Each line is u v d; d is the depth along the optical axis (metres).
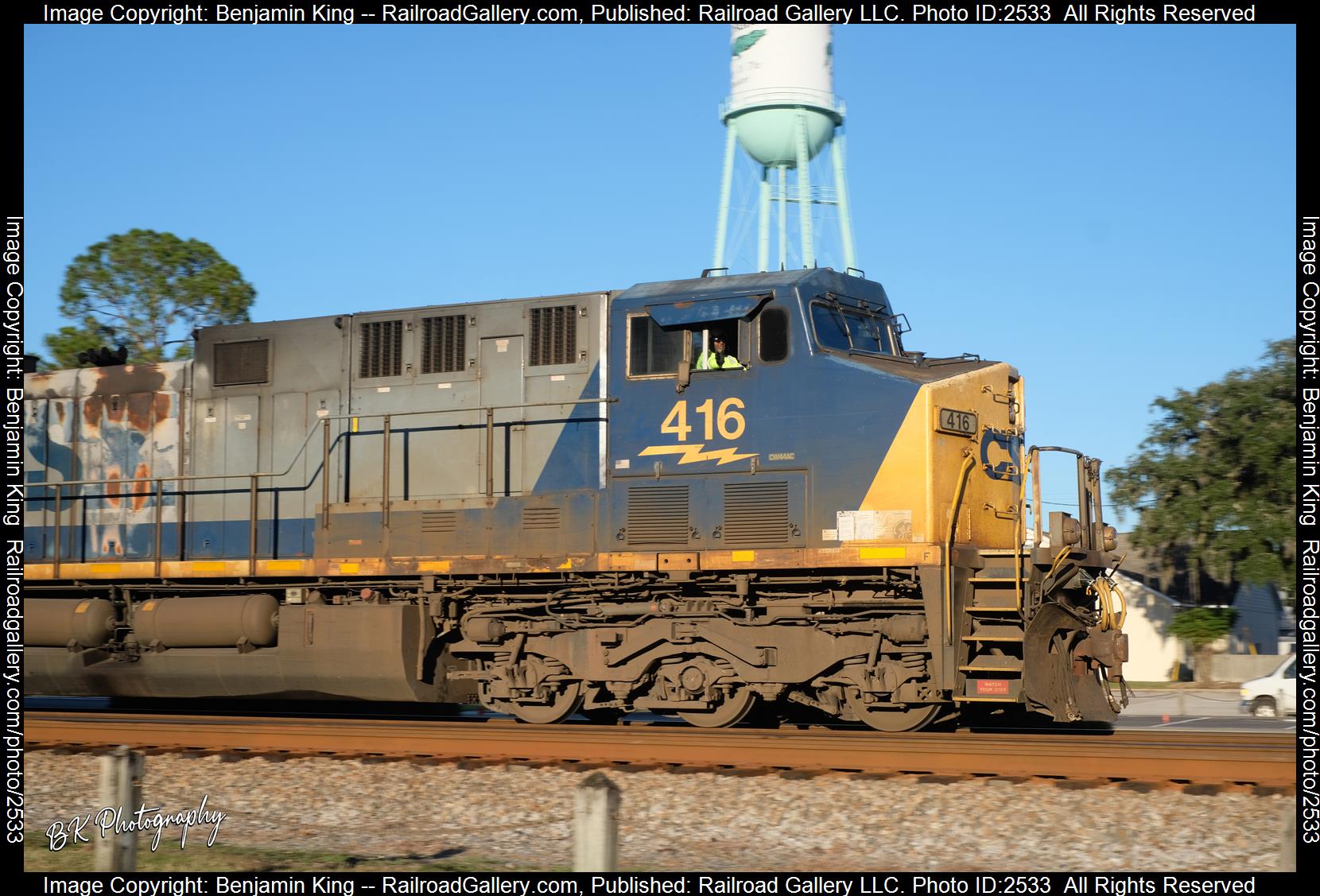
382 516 14.60
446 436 14.52
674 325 13.27
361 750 11.88
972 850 8.37
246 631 14.91
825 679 12.72
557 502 13.73
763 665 12.73
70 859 8.57
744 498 12.91
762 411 12.95
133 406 16.66
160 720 14.52
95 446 16.86
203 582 15.69
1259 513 30.20
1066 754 10.03
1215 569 31.23
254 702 18.64
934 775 9.79
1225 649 33.97
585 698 13.66
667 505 13.22
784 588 13.15
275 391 15.68
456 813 9.73
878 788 9.52
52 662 15.98
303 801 10.20
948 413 12.50
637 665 13.26
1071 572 12.29
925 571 12.12
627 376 13.58
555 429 13.93
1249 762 9.52
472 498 14.16
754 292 13.06
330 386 15.34
